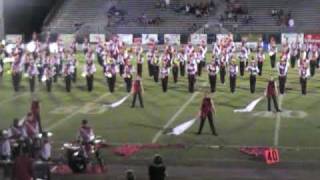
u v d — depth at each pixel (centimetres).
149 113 3384
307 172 2388
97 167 2436
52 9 6950
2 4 6444
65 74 4034
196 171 2411
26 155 1978
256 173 2384
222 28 6488
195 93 3962
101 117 3297
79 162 2405
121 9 6838
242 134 2911
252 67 3916
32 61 4178
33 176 2030
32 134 2517
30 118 2575
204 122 3008
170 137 2872
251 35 6312
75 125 3117
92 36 6456
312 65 4634
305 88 3878
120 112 3422
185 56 4600
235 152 2628
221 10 6694
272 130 2980
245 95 3869
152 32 6612
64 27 6781
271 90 3372
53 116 3334
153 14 6769
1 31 6438
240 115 3309
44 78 4238
